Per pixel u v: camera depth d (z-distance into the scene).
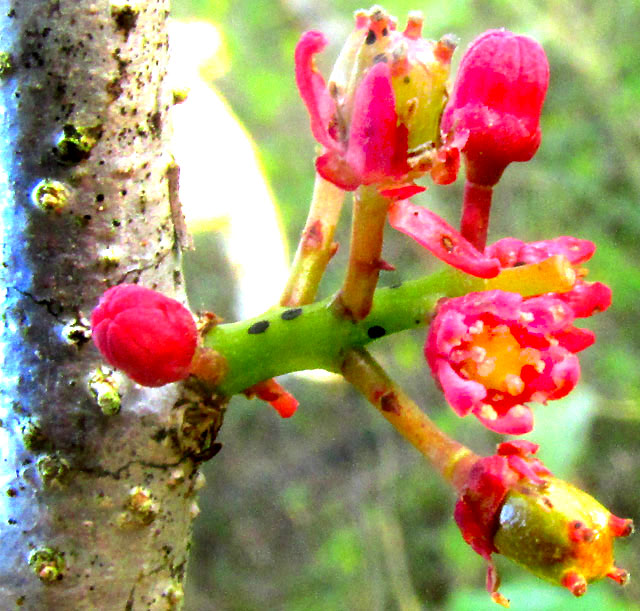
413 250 0.16
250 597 0.16
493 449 0.14
